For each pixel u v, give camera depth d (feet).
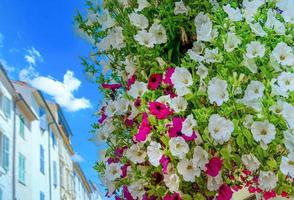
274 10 6.41
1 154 59.41
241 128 5.63
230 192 5.75
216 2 6.56
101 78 7.54
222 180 5.80
